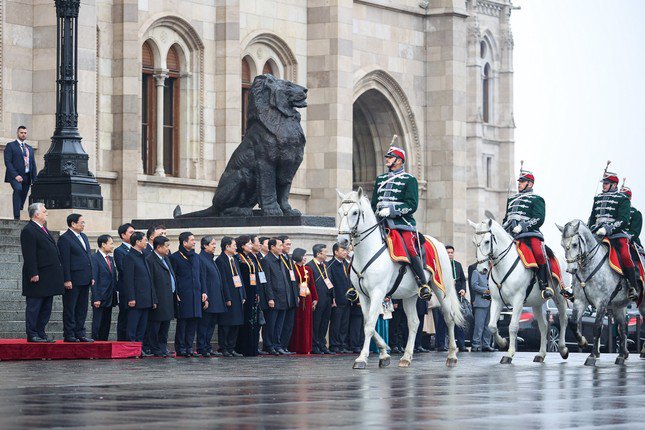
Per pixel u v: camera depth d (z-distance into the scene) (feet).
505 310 135.54
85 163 118.62
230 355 102.53
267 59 175.52
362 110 196.24
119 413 50.29
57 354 89.35
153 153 159.63
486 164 332.80
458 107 196.65
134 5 150.61
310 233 113.09
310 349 108.47
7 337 99.66
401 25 194.08
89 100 135.03
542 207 96.02
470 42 323.98
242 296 101.91
